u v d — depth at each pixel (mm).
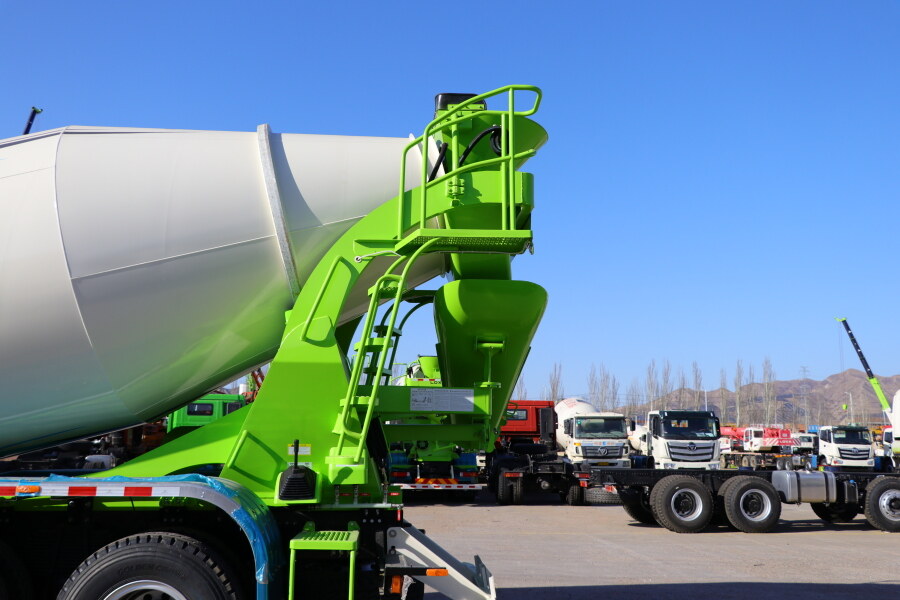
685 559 10805
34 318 5184
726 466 30844
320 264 5477
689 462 21406
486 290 6082
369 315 5402
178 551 4773
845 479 15375
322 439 5293
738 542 12992
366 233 5527
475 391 5824
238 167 5629
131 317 5363
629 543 12594
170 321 5449
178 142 5723
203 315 5512
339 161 5781
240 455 5234
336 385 5344
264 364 5992
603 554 11195
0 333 5152
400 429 6012
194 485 4848
